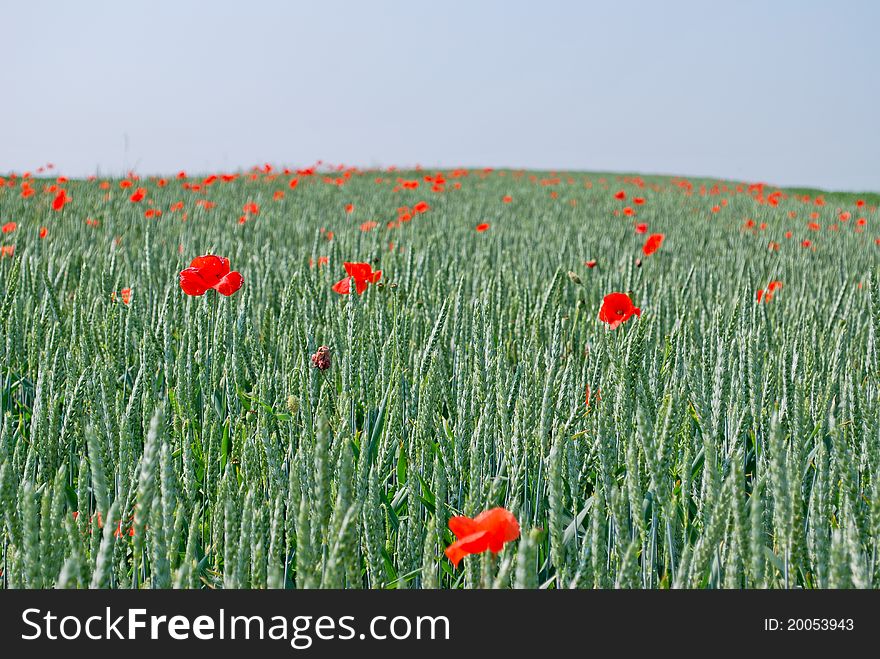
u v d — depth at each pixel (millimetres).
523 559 1243
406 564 1993
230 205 14281
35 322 3375
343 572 1531
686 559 1591
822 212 20688
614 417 2250
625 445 2168
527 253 7641
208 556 2145
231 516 1766
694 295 4910
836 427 1735
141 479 1446
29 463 2141
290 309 3613
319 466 1578
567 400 2613
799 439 2230
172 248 6391
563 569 1647
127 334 3357
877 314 2881
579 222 15148
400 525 2020
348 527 1444
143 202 13484
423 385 2754
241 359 3078
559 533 1629
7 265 5535
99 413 2344
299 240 9094
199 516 2281
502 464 2381
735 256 9211
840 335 3385
